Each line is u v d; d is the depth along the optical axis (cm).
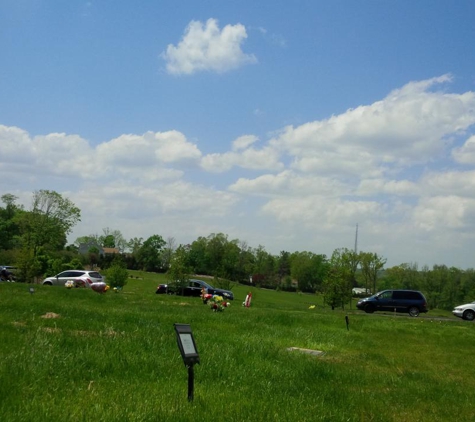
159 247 11238
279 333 1744
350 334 2045
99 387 730
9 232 9838
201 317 1934
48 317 1457
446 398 1009
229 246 10419
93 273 4897
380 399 926
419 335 2283
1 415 554
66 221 7769
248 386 861
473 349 1933
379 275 8512
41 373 750
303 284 11162
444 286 8731
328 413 755
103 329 1291
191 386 701
